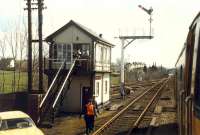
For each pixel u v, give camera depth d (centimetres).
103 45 3388
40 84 2695
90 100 2072
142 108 3231
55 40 3142
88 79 3045
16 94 2753
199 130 514
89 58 3022
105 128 2181
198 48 552
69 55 3109
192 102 579
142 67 11144
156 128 2139
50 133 2112
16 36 4131
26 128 1514
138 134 2000
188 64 694
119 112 2848
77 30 3094
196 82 553
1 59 6531
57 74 2775
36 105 2502
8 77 5344
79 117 2761
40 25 2700
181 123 1015
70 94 3078
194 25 651
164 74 12850
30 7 2719
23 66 6169
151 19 4559
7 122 1513
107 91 3625
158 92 4888
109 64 3716
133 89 5662
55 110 2641
